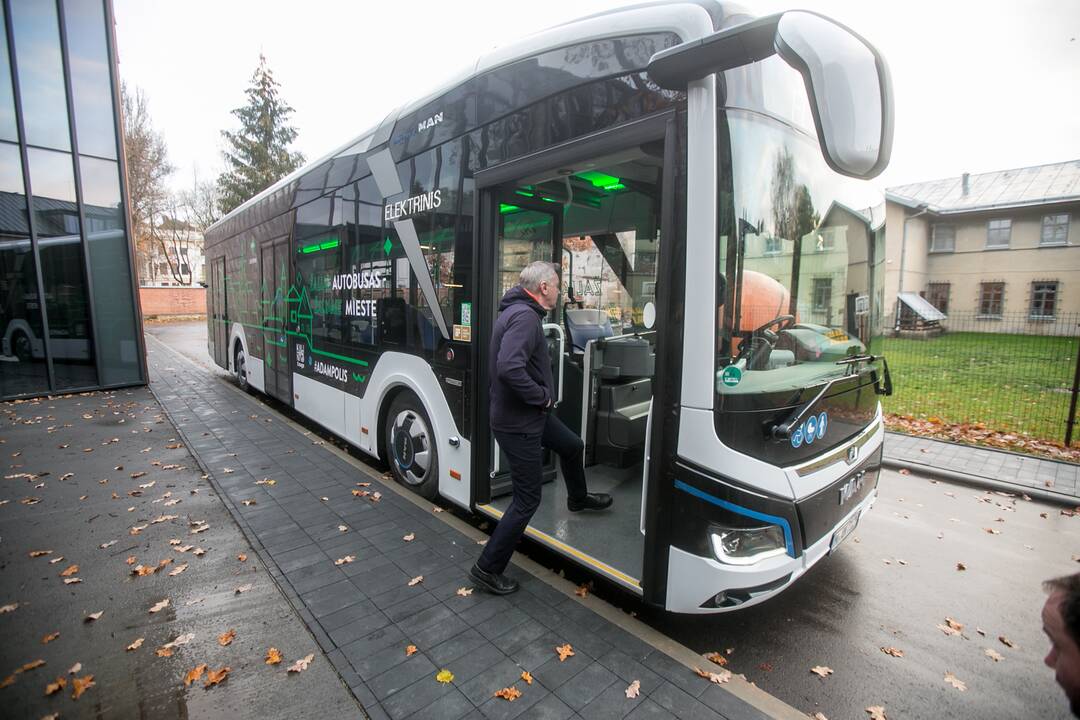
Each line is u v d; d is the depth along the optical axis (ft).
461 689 7.56
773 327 7.91
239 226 28.37
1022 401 29.78
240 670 7.96
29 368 28.66
